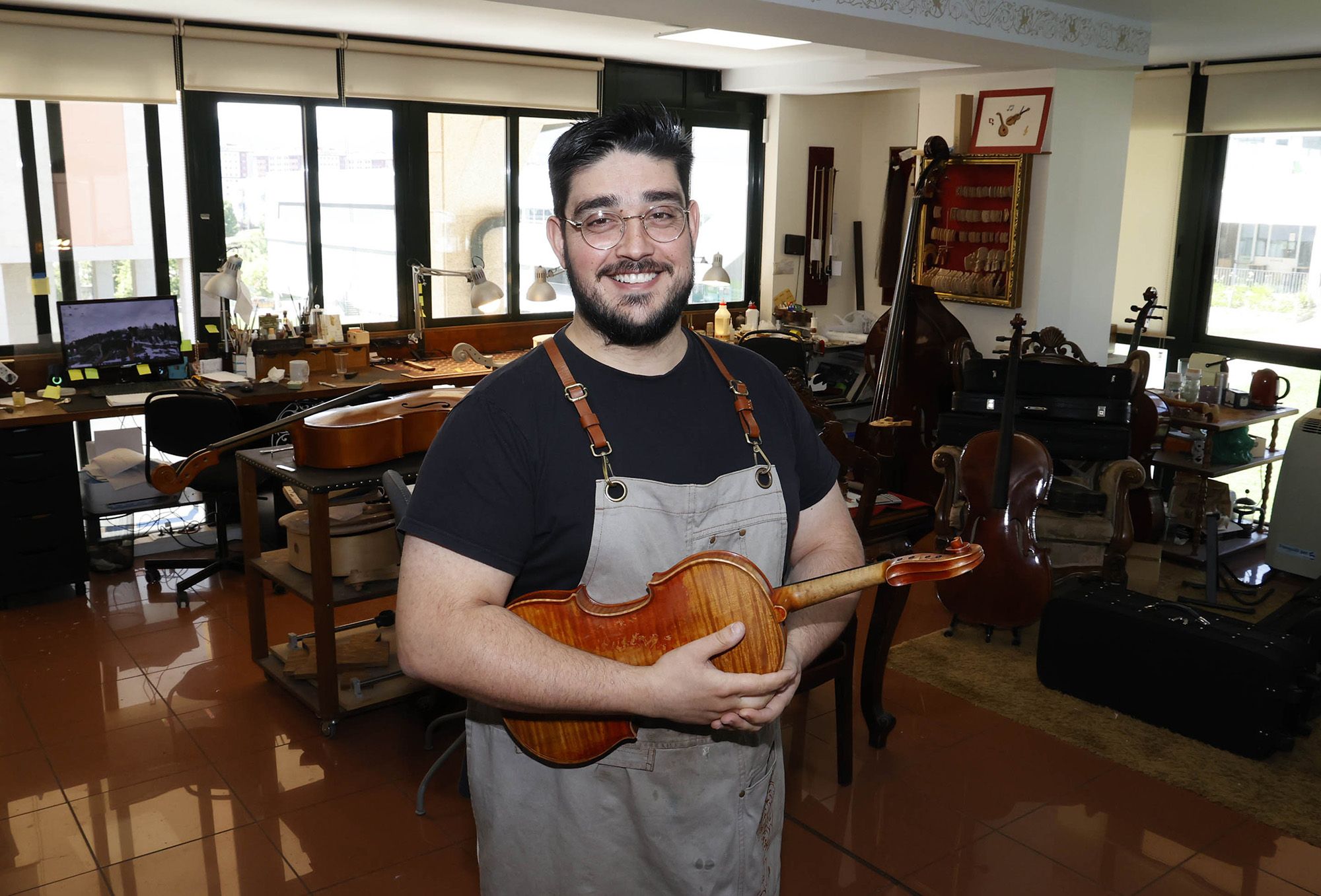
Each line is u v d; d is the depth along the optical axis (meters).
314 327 5.66
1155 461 5.17
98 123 5.04
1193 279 6.05
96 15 4.83
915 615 4.56
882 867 2.77
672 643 1.15
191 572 4.96
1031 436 4.11
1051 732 3.51
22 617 4.40
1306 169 5.51
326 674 3.35
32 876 2.69
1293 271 5.64
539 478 1.17
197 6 4.65
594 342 1.21
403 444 3.46
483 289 5.75
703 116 6.92
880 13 3.63
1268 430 5.92
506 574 1.14
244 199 5.47
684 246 1.17
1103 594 3.77
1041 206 5.22
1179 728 3.50
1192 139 5.92
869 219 7.62
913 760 3.32
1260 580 4.96
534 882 1.31
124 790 3.10
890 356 5.32
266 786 3.13
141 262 5.29
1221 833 2.95
